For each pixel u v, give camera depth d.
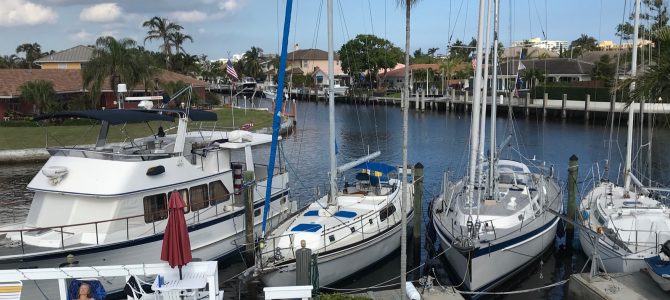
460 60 99.06
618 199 18.92
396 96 101.00
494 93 19.45
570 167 20.09
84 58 79.12
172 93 62.94
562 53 124.19
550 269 18.03
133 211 15.61
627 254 14.77
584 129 57.28
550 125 61.56
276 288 10.33
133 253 15.24
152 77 59.75
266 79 128.62
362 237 16.72
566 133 54.25
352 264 16.59
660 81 13.84
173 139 19.73
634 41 19.61
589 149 43.59
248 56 132.62
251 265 17.28
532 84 75.56
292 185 31.22
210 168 18.72
